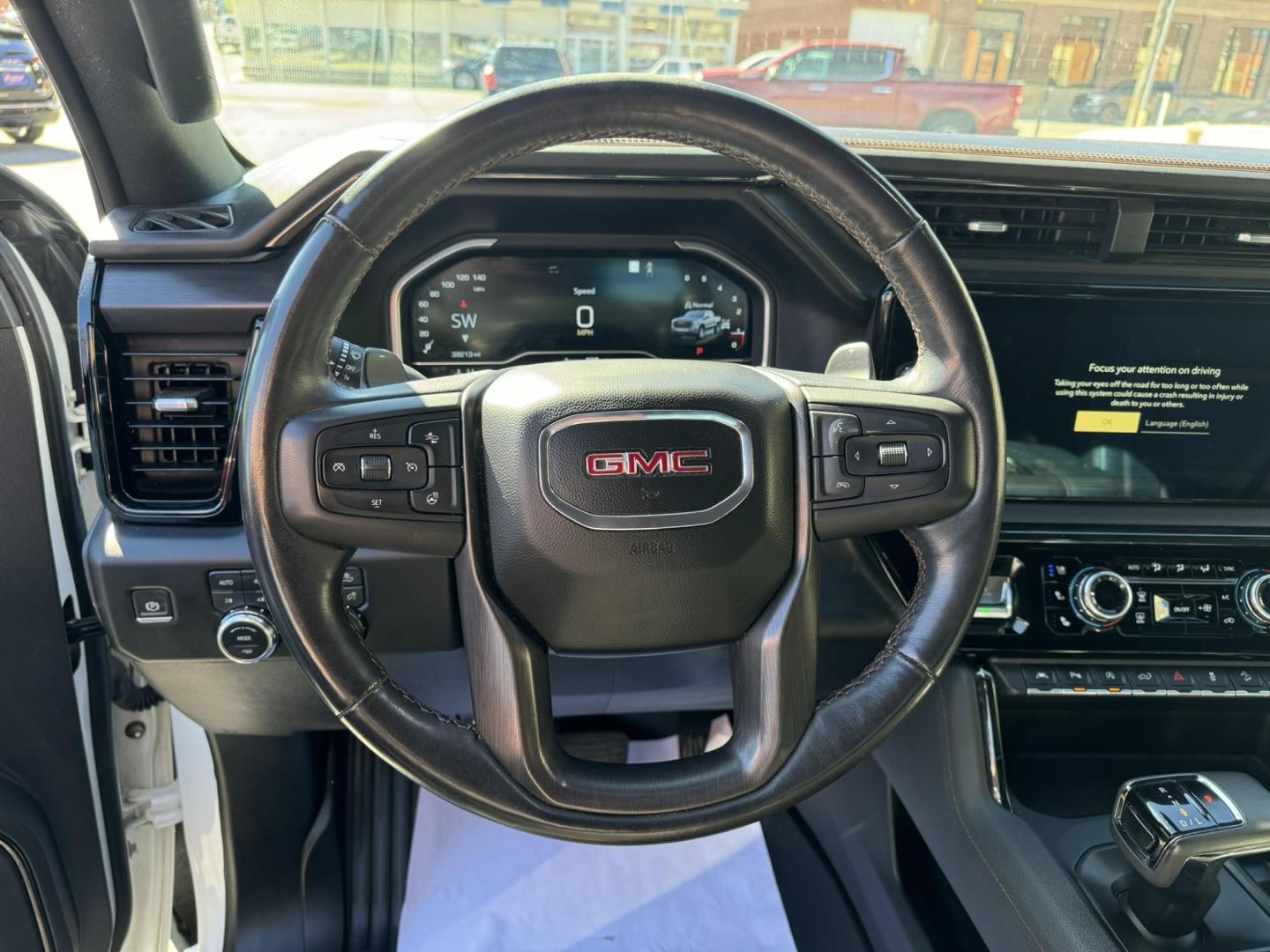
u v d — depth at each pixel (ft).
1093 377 3.79
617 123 2.22
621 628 2.39
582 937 4.47
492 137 2.15
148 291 3.24
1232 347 3.76
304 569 2.28
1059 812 3.97
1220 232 3.71
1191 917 3.23
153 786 4.33
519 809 2.31
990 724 3.74
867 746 2.43
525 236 3.59
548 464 2.28
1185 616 3.78
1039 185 3.59
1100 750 4.27
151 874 4.37
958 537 2.52
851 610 3.82
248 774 4.19
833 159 2.28
